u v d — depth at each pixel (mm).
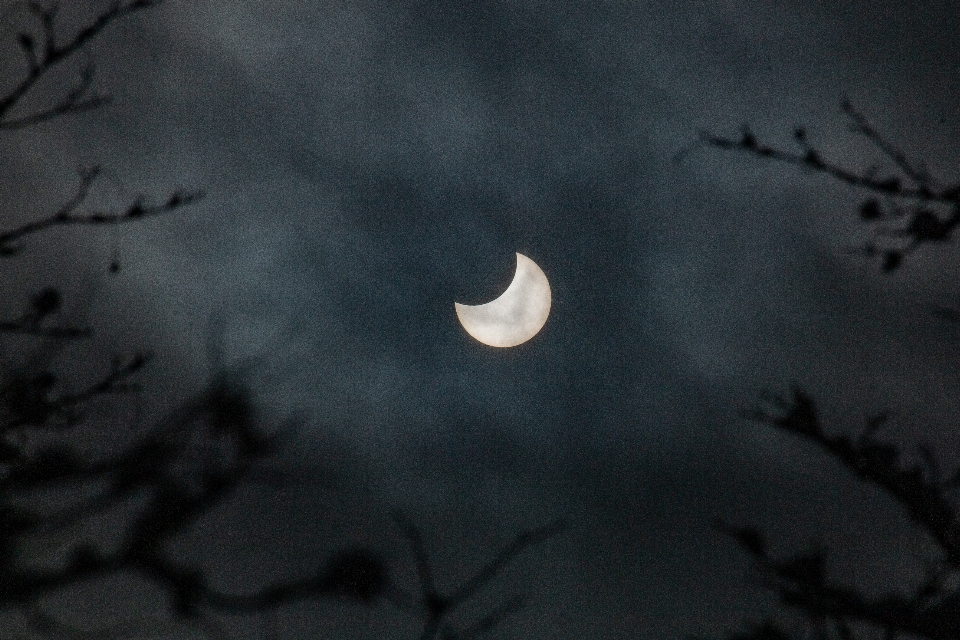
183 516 7262
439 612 8477
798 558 15211
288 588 7160
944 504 15164
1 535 7086
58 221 13930
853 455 15594
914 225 13031
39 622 6977
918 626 14266
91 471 7434
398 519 8289
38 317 12930
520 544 9070
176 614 7039
